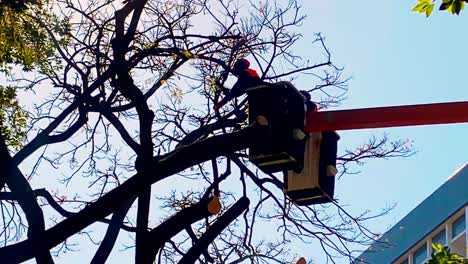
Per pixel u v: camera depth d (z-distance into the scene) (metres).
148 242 9.30
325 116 6.86
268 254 12.91
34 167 12.46
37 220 9.20
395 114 7.01
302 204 6.92
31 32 13.30
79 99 11.72
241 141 6.82
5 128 13.97
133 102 10.58
